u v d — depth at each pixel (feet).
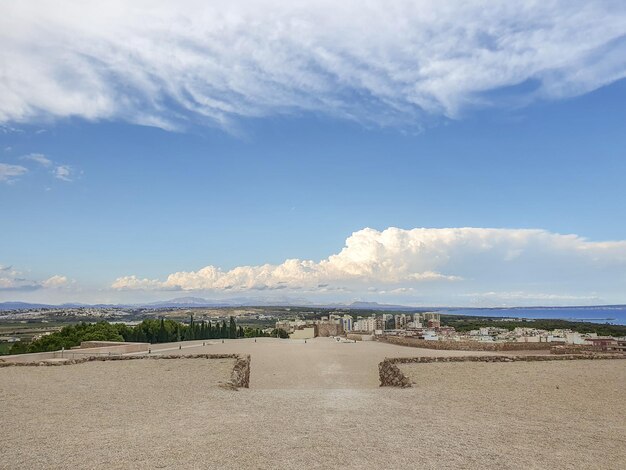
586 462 35.37
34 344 198.29
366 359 118.42
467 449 37.83
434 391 65.57
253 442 38.47
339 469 32.81
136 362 91.76
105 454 35.37
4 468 32.55
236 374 76.89
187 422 45.57
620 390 64.75
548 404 56.85
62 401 56.18
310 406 54.54
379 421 46.91
